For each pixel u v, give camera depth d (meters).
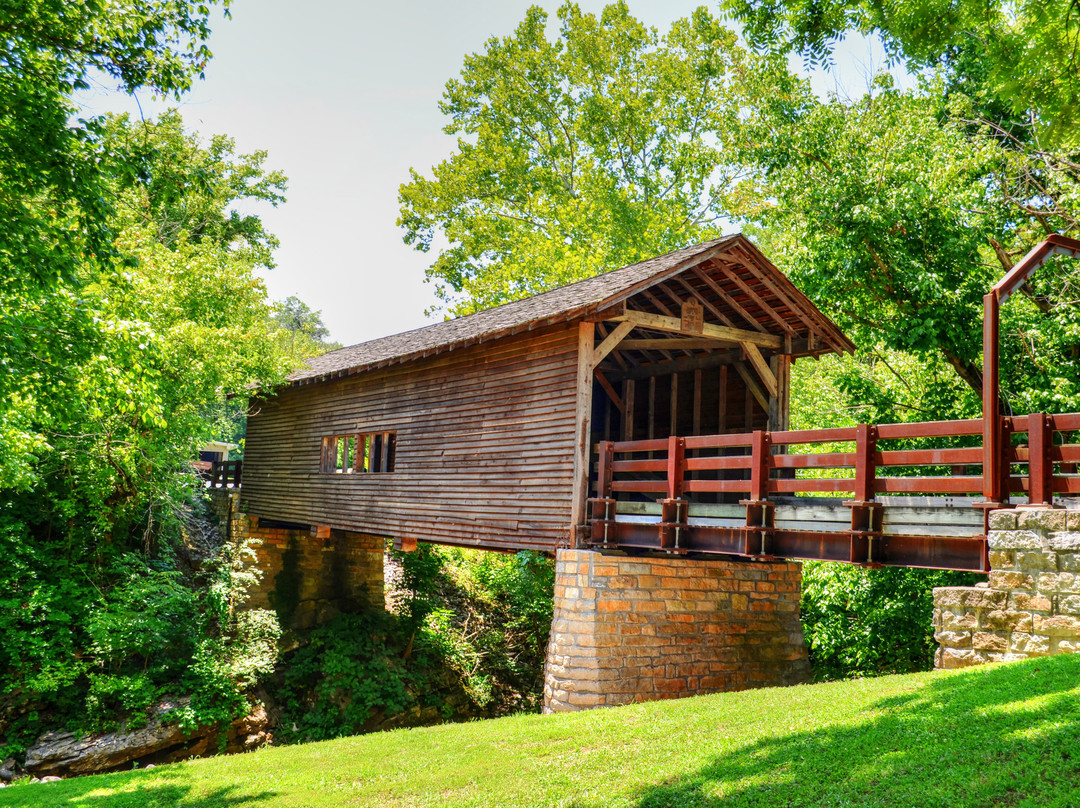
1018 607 7.05
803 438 9.55
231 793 7.59
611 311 11.98
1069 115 5.79
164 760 15.30
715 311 13.72
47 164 7.54
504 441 13.62
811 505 9.45
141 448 16.94
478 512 14.02
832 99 16.97
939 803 4.15
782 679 12.48
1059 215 14.91
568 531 11.85
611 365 17.41
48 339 8.98
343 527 18.38
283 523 21.84
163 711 15.52
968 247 14.82
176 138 24.09
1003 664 6.73
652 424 16.45
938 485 8.26
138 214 19.70
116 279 9.05
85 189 7.83
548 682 11.05
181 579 19.61
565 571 11.30
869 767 4.89
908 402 16.86
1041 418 7.34
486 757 7.51
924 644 15.75
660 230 31.84
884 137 15.87
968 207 15.18
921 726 5.41
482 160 34.19
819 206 16.06
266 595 21.45
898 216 14.73
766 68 16.92
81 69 8.12
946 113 17.42
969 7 5.76
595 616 10.77
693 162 28.83
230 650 17.41
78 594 15.95
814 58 7.09
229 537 22.50
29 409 11.63
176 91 8.69
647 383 17.00
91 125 7.97
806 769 5.16
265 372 19.53
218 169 28.47
